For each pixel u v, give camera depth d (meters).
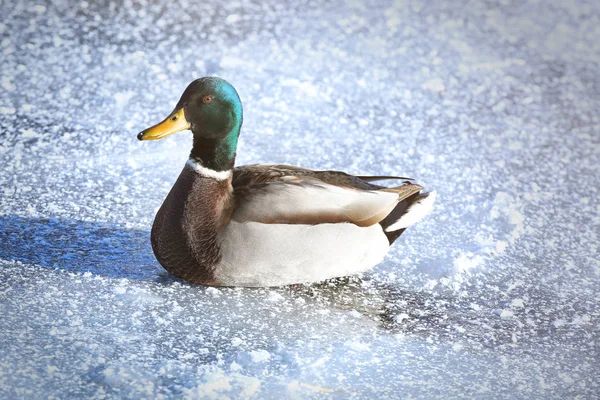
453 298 9.20
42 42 14.35
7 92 12.72
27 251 9.12
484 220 10.89
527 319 8.95
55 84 13.12
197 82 8.33
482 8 18.61
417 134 13.08
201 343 7.91
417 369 7.90
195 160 8.38
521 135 13.52
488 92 14.88
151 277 8.91
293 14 16.88
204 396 7.18
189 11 16.33
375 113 13.55
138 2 16.41
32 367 7.32
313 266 8.48
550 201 11.62
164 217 8.52
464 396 7.58
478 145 13.01
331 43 15.79
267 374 7.57
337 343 8.15
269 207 8.26
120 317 8.16
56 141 11.62
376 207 8.66
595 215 11.39
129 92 13.12
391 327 8.53
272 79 14.09
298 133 12.61
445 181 11.79
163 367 7.50
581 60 16.66
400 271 9.60
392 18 17.27
